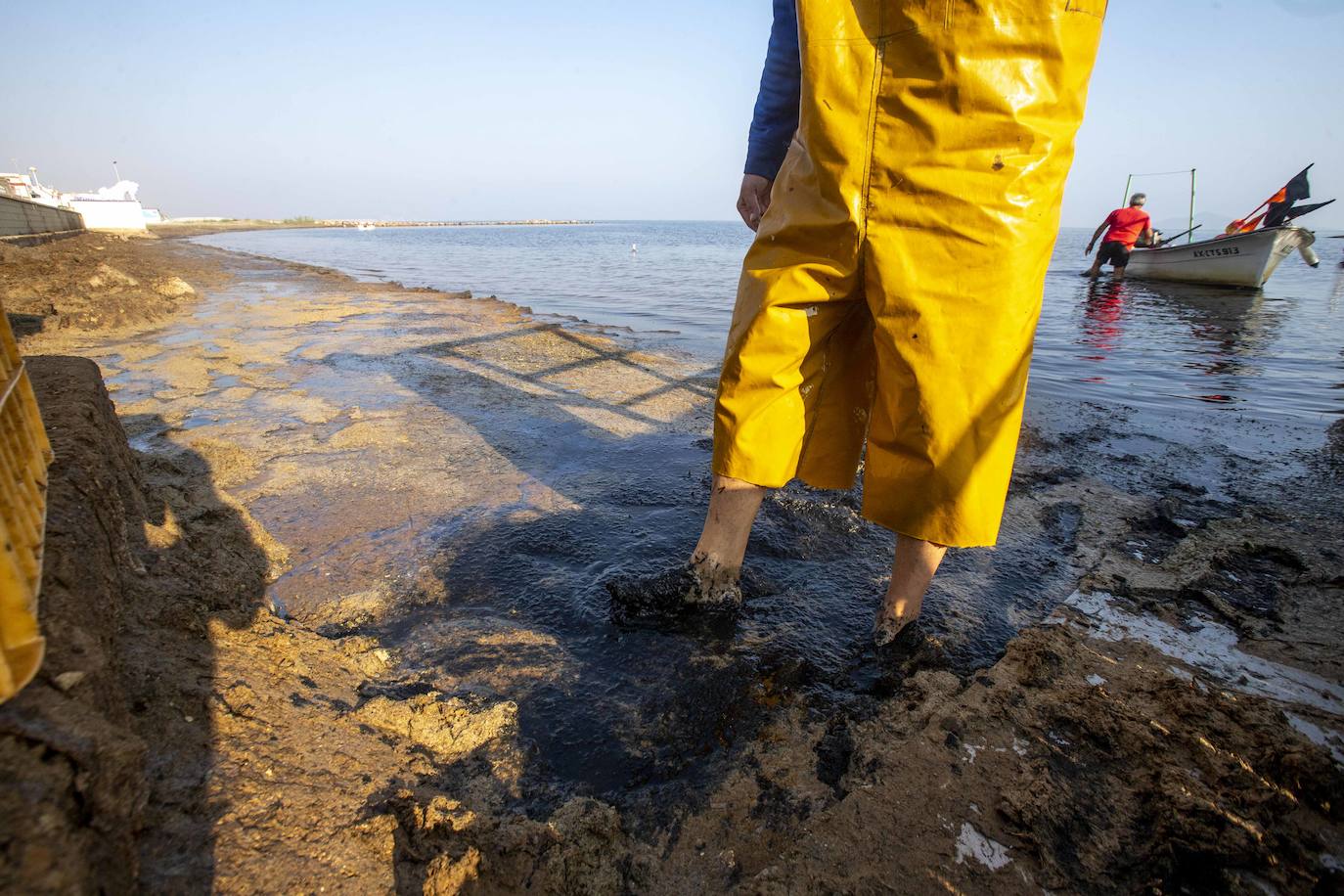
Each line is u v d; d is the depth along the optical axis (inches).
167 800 45.5
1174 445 158.9
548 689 72.4
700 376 219.9
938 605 90.0
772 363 74.1
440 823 52.4
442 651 78.1
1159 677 72.7
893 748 63.3
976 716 67.4
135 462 92.0
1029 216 64.7
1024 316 67.1
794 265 72.1
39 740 32.5
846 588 94.0
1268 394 216.1
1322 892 50.4
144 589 66.1
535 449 144.7
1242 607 90.0
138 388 180.9
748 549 103.2
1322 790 57.4
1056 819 56.0
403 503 115.7
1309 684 74.1
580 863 51.8
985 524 71.6
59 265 400.5
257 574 90.6
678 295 533.3
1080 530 112.8
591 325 344.8
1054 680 73.4
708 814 57.4
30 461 51.6
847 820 56.1
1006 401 68.7
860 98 65.7
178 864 41.7
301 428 152.4
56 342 243.3
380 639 80.3
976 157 63.9
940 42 62.3
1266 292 558.6
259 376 201.5
